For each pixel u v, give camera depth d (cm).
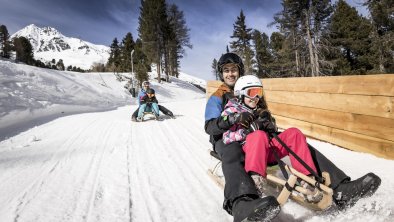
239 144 280
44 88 1794
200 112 1031
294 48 2605
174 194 332
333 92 463
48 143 600
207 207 296
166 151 518
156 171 412
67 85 2138
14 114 1040
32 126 841
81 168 430
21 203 314
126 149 540
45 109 1247
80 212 292
